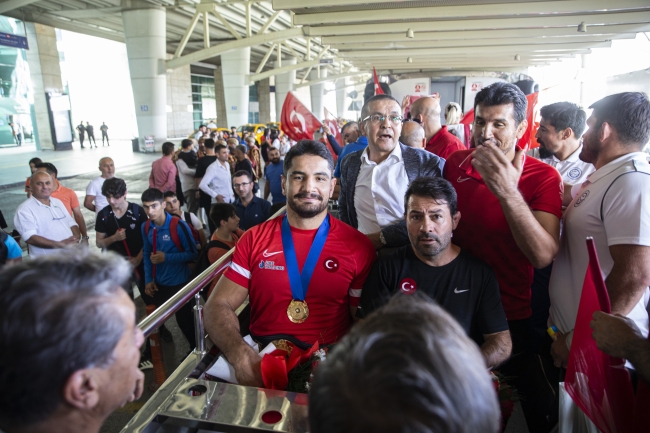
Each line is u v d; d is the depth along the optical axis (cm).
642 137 166
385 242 214
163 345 370
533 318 235
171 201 421
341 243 181
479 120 188
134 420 126
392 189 223
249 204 455
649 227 153
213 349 171
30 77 2414
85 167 1709
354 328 59
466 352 51
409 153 228
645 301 179
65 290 65
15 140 2631
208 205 658
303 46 3250
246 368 154
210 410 129
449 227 165
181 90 3766
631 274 154
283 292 178
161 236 343
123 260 76
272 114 4959
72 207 459
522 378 199
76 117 4250
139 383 81
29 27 2302
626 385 128
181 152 748
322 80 3450
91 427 70
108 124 4275
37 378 61
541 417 188
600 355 134
